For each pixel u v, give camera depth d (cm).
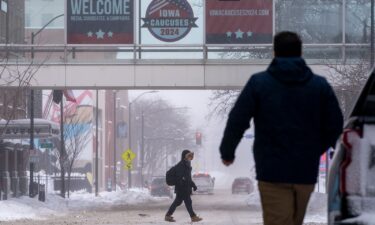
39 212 5544
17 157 8044
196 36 5872
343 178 989
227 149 1024
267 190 1015
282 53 1039
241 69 5934
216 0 5750
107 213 5488
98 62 5969
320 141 1031
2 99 7106
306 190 1016
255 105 1015
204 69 5950
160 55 5984
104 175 15188
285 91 1008
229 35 5766
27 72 5884
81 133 11512
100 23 5862
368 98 1009
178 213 5250
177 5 5891
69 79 5972
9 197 7012
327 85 1027
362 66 5375
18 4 7444
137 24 5891
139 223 3838
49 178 11488
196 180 11688
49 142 7731
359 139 989
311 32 5862
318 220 4106
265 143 1015
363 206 976
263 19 5728
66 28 5862
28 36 6531
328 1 5872
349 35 5869
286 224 1012
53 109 12069
